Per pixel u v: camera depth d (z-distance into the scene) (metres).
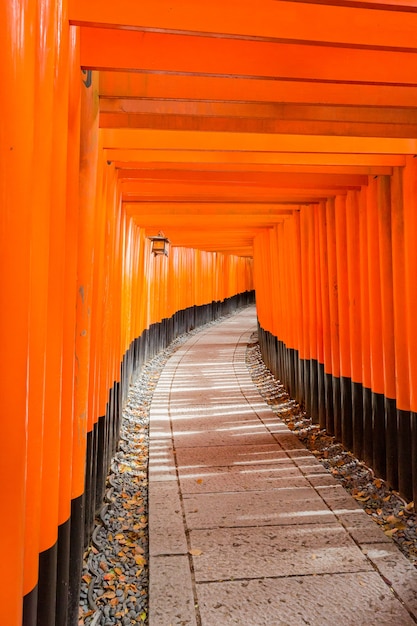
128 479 5.18
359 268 5.75
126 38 2.60
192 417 7.34
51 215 2.11
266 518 4.13
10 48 1.57
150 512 4.25
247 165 4.80
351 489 4.97
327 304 6.74
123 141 4.03
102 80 3.07
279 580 3.23
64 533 2.49
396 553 3.56
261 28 2.32
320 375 6.98
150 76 3.11
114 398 5.73
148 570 3.40
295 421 7.44
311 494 4.62
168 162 4.57
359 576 3.27
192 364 12.09
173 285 15.78
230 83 3.10
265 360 11.91
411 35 2.45
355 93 3.17
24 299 1.65
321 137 4.12
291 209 7.88
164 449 5.93
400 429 4.71
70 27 2.34
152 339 12.75
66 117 2.17
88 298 3.04
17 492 1.63
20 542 1.64
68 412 2.49
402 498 4.66
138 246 9.68
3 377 1.61
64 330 2.47
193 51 2.64
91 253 3.04
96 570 3.42
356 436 5.78
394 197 4.72
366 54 2.76
